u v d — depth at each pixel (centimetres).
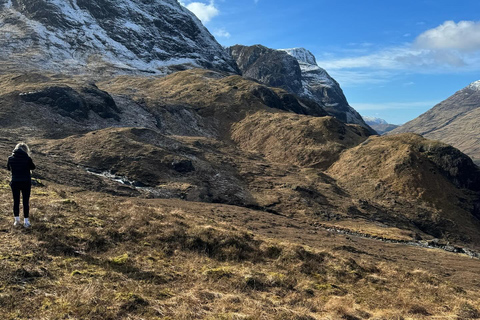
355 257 3198
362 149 10925
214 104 14962
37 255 861
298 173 9338
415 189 8869
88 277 812
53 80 12638
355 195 8650
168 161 7294
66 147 7250
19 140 7150
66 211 1334
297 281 1182
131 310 688
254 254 1418
